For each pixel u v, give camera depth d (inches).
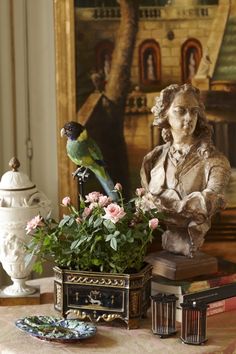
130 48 88.3
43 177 91.4
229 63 89.4
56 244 70.6
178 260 75.0
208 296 72.9
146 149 89.7
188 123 73.2
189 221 74.4
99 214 69.7
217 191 73.2
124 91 88.9
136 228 69.2
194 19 88.4
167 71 89.0
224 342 67.6
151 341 67.4
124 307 69.4
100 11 87.3
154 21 88.2
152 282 73.8
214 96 89.7
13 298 76.9
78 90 87.9
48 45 89.2
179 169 75.2
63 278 70.4
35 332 67.4
